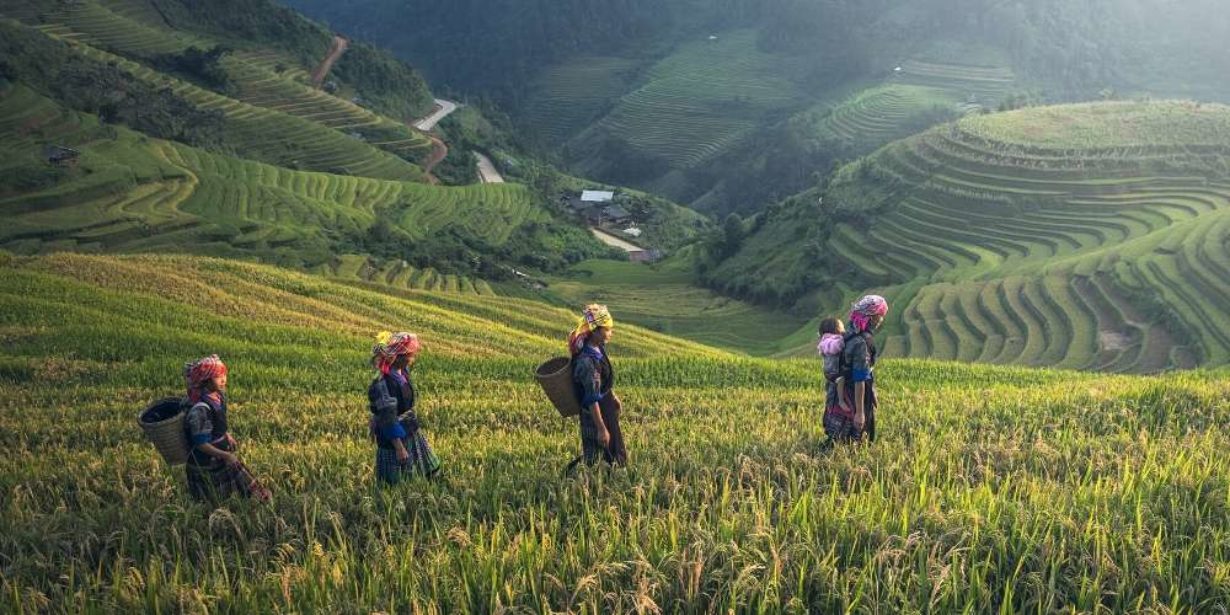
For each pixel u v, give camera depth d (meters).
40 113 100.25
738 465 8.74
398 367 8.53
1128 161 111.69
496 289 81.50
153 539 7.04
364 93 194.12
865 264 107.75
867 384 9.09
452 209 127.75
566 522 7.09
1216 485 7.09
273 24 198.25
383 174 140.62
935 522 6.43
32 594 5.83
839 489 7.84
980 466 8.27
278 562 6.40
